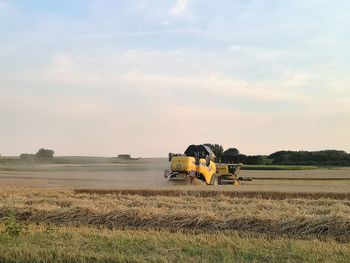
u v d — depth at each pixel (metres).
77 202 17.42
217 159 34.66
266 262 9.06
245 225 13.23
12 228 11.66
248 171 68.44
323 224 12.66
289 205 16.20
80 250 9.84
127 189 23.27
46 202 17.77
